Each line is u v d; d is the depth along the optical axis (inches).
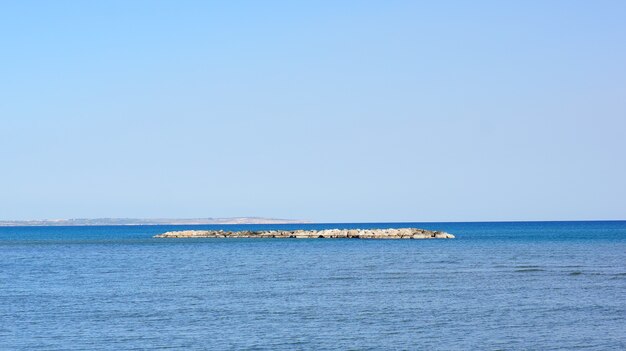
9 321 1658.5
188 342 1419.8
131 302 1974.7
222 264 3457.2
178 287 2356.1
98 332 1520.7
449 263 3373.5
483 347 1375.5
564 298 2015.3
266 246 5428.2
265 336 1476.4
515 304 1899.6
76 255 4343.0
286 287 2333.9
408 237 6894.7
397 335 1485.0
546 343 1408.7
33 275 2847.0
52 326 1592.0
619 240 5974.4
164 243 6186.0
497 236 7268.7
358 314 1743.4
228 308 1847.9
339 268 3125.0
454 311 1784.0
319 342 1419.8
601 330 1533.0
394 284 2405.3
